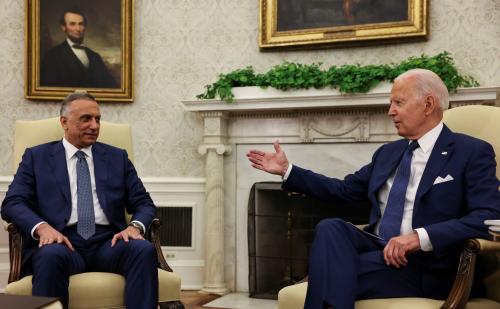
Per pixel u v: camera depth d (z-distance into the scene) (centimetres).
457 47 399
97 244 267
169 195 455
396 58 416
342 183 259
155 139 467
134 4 464
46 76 462
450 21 401
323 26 429
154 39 467
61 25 462
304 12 434
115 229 279
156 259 244
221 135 431
